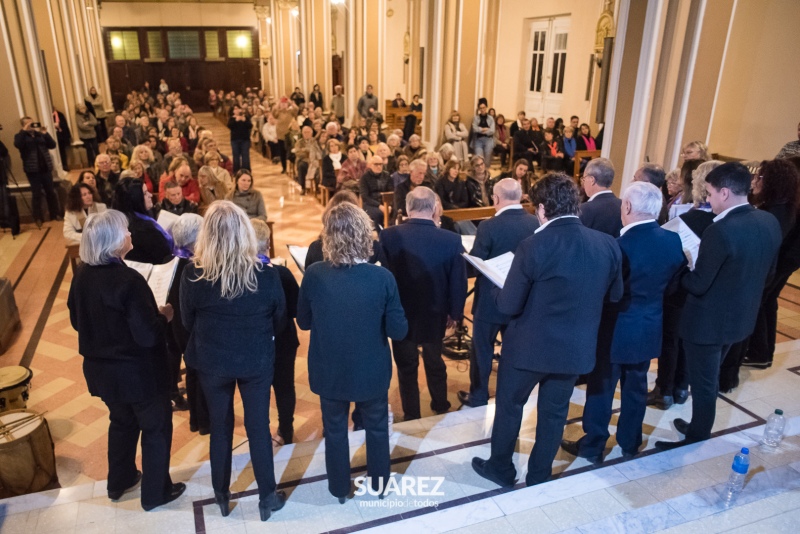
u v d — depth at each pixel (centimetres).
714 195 280
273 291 250
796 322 521
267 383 256
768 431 317
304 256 340
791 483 280
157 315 258
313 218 920
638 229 270
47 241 785
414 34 1925
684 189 389
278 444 369
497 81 1659
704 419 305
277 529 262
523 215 333
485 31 1091
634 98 594
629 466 291
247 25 2577
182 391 432
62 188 886
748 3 853
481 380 367
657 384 364
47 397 432
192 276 247
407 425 341
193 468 309
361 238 245
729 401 359
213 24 2538
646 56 572
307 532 260
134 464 288
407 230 335
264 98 2144
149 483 271
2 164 786
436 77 1036
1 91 830
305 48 2003
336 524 264
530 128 1192
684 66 584
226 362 245
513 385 265
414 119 1423
